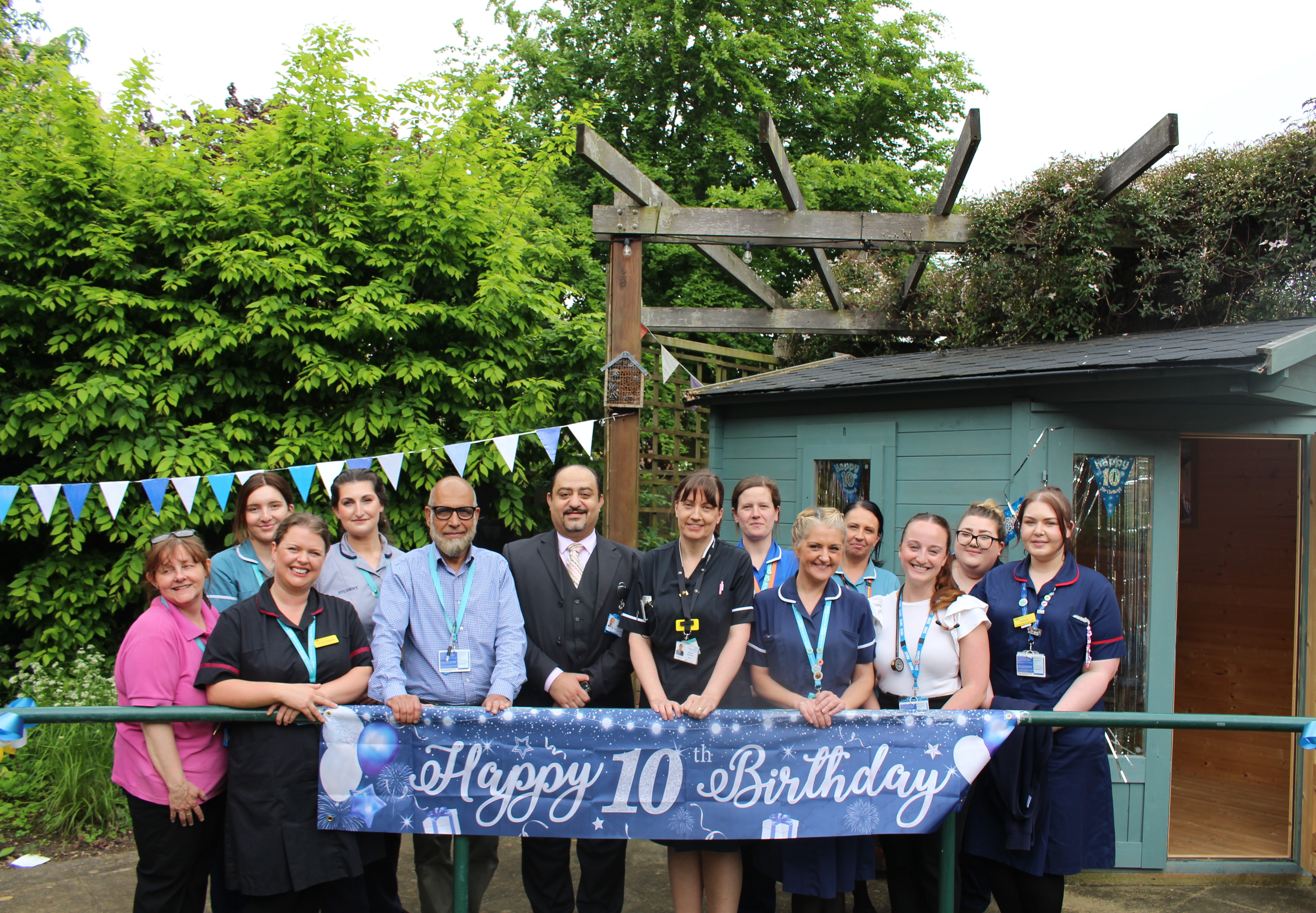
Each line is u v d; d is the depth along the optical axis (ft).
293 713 8.36
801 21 45.62
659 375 23.49
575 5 46.37
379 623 9.43
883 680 10.04
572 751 8.88
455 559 9.84
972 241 18.71
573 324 21.31
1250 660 18.06
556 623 10.16
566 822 8.85
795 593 9.64
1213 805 16.12
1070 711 8.95
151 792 8.43
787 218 17.93
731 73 42.47
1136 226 18.37
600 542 10.58
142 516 16.72
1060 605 9.87
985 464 14.11
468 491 9.76
